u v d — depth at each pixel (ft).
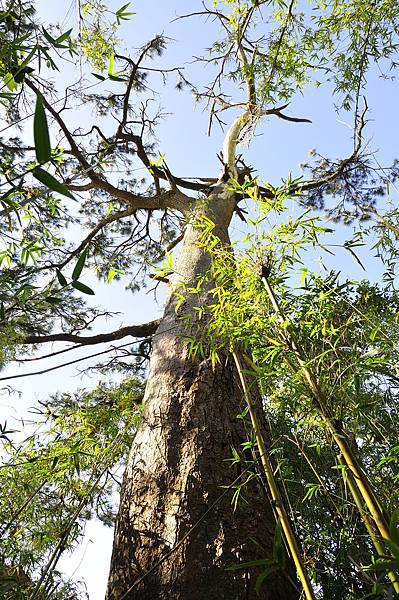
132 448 8.48
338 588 5.52
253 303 5.61
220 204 14.82
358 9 10.37
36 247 5.64
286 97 13.17
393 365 4.94
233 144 16.26
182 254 12.67
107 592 6.74
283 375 5.45
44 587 6.52
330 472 6.41
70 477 8.68
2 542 7.55
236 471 7.57
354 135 10.53
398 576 3.54
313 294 5.99
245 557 6.49
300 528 6.29
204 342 9.36
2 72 4.32
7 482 8.44
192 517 6.91
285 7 12.37
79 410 9.68
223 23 15.37
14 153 16.97
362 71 10.68
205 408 8.46
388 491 5.68
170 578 6.35
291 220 5.65
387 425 5.80
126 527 7.21
